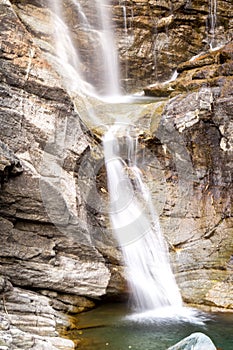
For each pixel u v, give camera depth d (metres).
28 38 6.62
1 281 5.18
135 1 11.28
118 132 7.43
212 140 7.52
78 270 5.89
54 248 5.79
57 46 9.96
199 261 6.96
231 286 6.59
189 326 5.71
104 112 7.98
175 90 8.80
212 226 7.27
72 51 10.44
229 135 7.43
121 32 11.27
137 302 6.35
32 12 10.02
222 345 5.19
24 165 5.68
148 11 11.36
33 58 6.44
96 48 10.91
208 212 7.34
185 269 6.86
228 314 6.14
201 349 4.63
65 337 5.28
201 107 7.53
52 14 10.30
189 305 6.40
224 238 7.19
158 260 6.79
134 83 11.31
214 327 5.70
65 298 5.86
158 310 6.26
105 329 5.57
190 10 11.46
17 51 6.31
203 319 5.96
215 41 11.52
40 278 5.64
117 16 11.22
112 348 5.06
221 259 7.00
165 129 7.59
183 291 6.60
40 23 9.91
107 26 11.16
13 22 6.45
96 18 11.02
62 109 6.42
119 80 11.17
